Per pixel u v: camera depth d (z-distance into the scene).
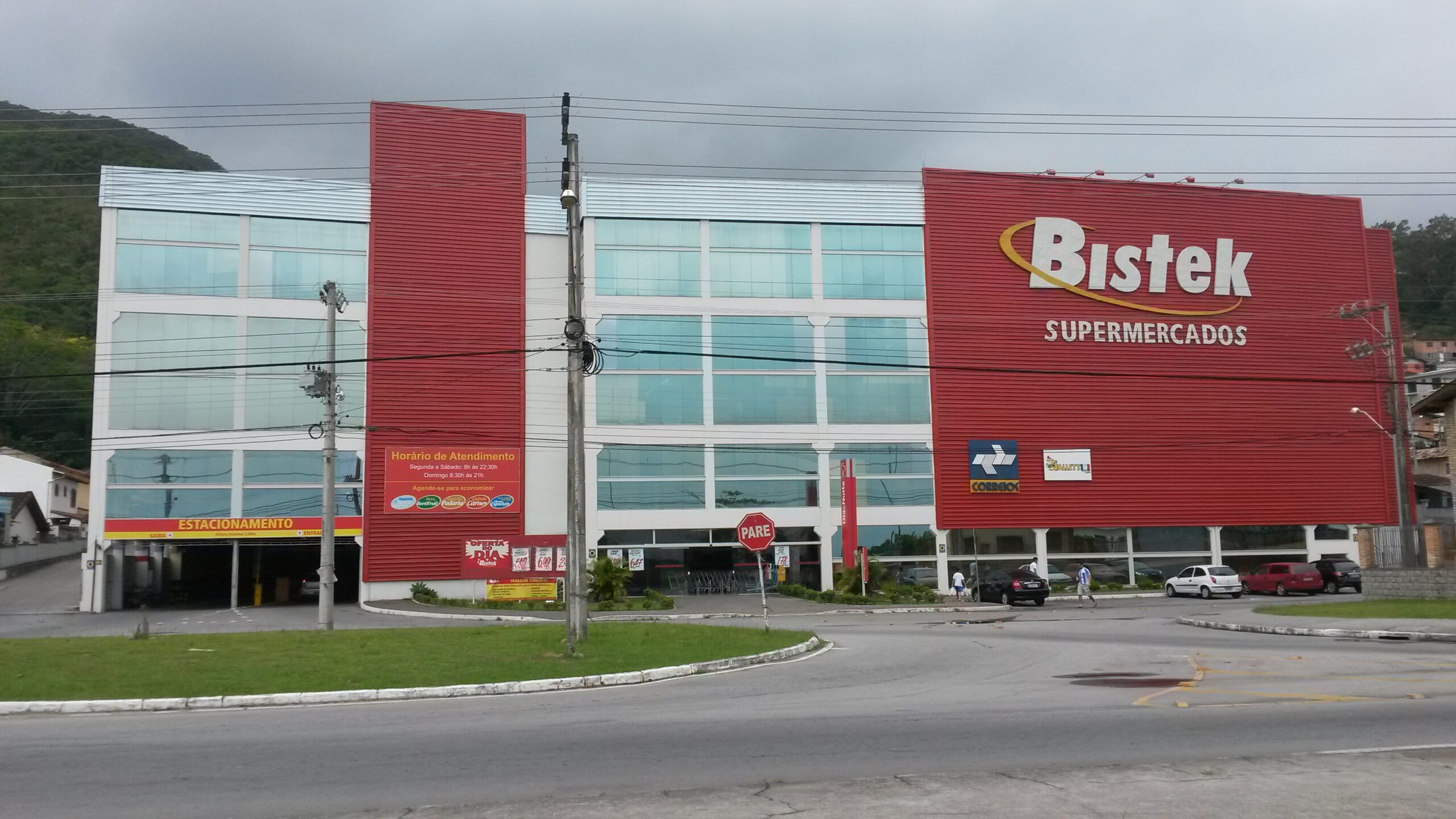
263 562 53.41
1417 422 81.56
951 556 51.28
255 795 8.57
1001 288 53.22
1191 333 55.09
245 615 41.78
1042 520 52.34
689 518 49.34
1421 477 76.19
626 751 10.27
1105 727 11.34
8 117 90.06
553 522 48.59
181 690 14.54
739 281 50.94
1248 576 49.12
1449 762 9.39
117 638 21.02
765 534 25.41
